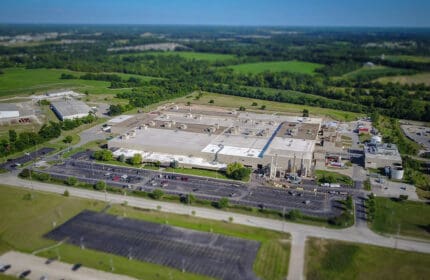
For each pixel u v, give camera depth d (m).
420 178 196.25
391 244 137.38
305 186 185.25
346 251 132.38
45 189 178.38
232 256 129.88
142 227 147.25
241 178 190.50
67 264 124.62
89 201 166.75
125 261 126.75
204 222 150.88
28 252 130.75
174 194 174.75
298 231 145.12
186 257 129.25
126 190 177.25
